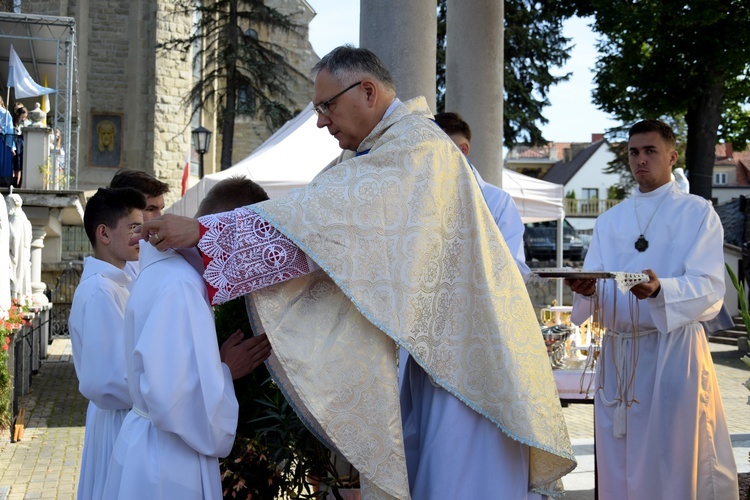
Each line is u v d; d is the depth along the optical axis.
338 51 2.61
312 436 3.22
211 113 30.19
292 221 2.37
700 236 3.82
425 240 2.44
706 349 3.87
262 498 3.31
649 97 19.30
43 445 7.46
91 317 3.04
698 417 3.78
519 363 2.45
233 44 27.02
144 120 28.56
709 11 17.23
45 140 14.68
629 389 3.88
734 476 3.87
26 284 11.46
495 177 6.60
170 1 28.53
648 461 3.81
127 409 3.06
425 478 2.54
